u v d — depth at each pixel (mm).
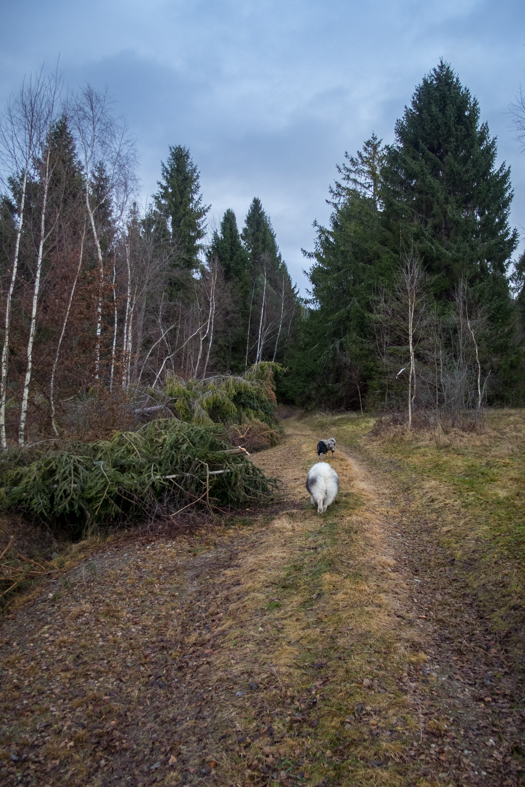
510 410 19016
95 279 14781
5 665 4840
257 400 20969
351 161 34000
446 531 7348
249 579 6223
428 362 19672
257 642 4785
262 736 3566
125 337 21672
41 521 8477
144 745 3662
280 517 8695
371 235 26484
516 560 5832
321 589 5672
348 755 3305
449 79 24719
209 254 39312
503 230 23281
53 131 14031
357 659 4324
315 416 28516
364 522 7949
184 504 9086
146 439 9984
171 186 35625
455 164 22922
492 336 20953
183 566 6984
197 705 4023
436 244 22141
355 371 27047
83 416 12742
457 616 5039
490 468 10305
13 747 3723
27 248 15117
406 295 18016
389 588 5680
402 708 3697
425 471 11148
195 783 3230
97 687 4414
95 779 3375
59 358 13875
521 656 4219
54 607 6020
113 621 5566
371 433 17781
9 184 15453
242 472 9602
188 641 5047
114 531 8578
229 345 38688
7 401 13180
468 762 3168
